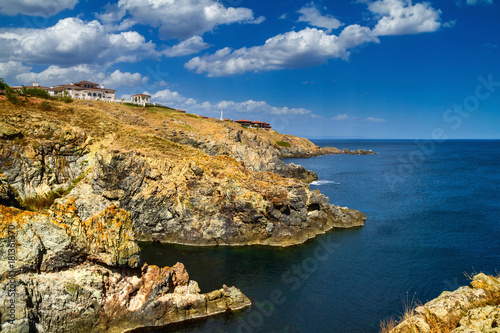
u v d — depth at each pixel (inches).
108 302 1063.0
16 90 2908.5
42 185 1989.4
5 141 1939.0
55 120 2294.5
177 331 1068.5
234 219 1915.6
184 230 1911.9
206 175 1950.1
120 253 1080.2
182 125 4153.5
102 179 1940.2
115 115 3545.8
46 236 999.6
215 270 1534.2
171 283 1164.5
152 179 1964.8
